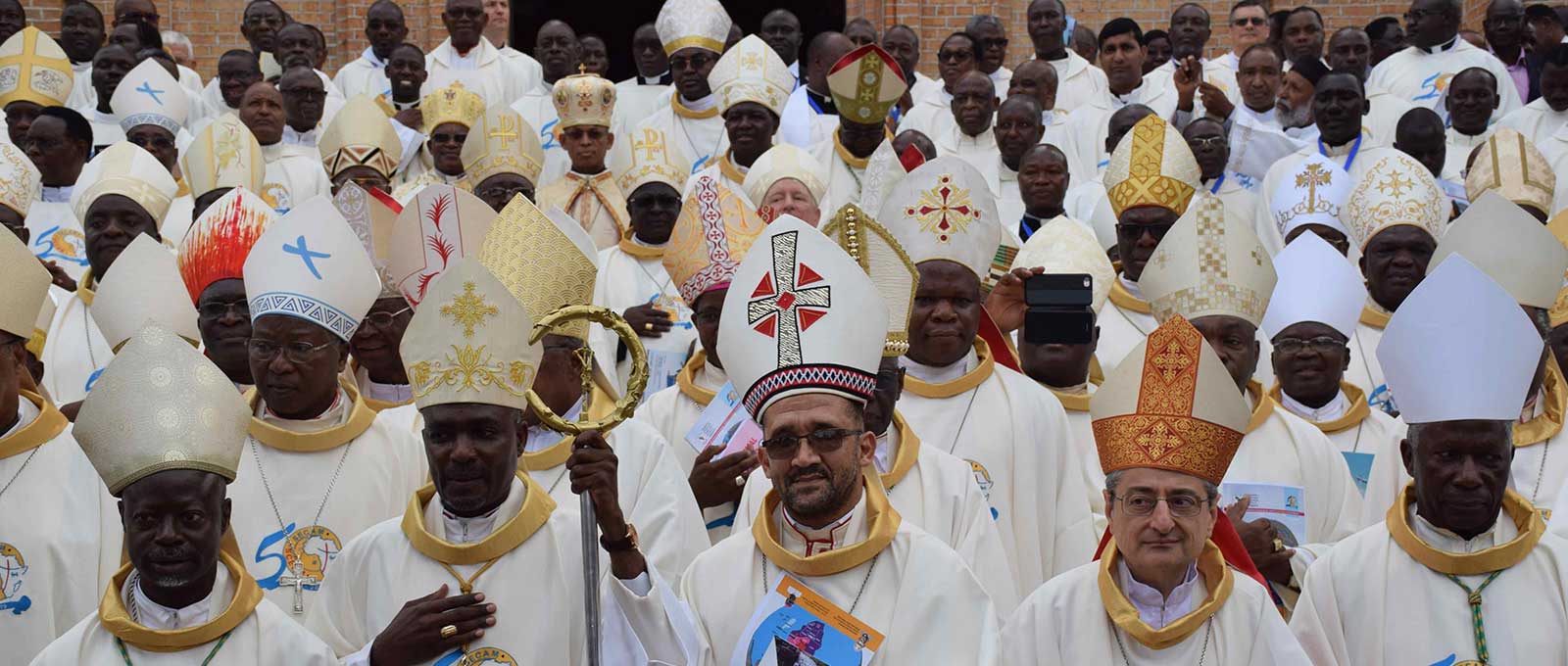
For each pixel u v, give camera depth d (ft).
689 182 27.76
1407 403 15.60
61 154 29.78
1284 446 19.77
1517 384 15.17
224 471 14.11
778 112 30.45
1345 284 21.09
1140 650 14.48
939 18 48.85
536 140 29.14
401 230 19.76
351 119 30.66
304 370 17.74
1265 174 31.07
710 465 18.33
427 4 48.03
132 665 13.98
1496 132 27.66
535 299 17.15
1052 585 14.99
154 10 43.93
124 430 13.78
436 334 14.70
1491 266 20.17
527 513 15.38
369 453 18.10
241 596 14.21
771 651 14.16
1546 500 18.70
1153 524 14.37
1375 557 15.88
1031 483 18.63
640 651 14.03
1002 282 20.58
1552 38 40.68
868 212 23.26
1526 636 15.25
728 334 14.46
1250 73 33.83
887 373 16.96
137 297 20.75
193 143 27.94
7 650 16.92
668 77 38.55
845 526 14.55
